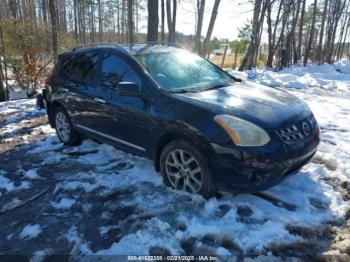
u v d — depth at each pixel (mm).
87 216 3559
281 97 4066
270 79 13500
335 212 3426
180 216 3334
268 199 3660
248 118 3312
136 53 4449
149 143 4004
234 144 3238
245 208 3486
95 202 3805
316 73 17094
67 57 5668
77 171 4613
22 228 3424
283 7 22141
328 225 3227
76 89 5129
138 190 3945
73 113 5297
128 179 4254
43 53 12594
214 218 3314
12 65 12055
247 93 4047
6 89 11641
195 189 3664
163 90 3881
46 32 12828
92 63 4996
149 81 3998
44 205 3836
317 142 3775
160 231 3176
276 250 2924
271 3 20062
